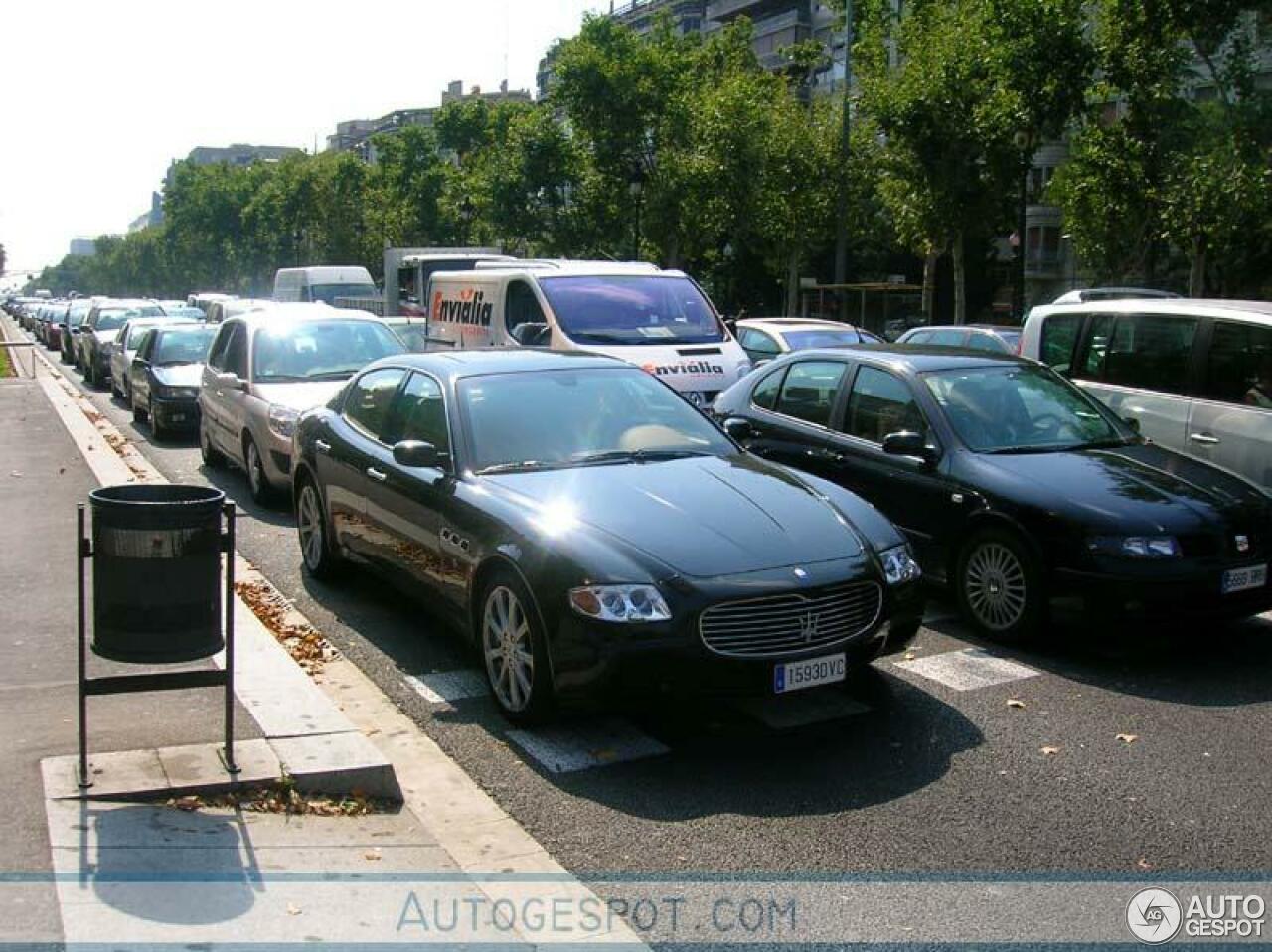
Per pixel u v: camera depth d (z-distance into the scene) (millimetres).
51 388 25375
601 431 6863
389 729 5723
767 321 21547
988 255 50375
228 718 4828
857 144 39875
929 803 4941
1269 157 22391
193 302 37094
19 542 9320
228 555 4809
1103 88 23891
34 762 4867
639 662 5230
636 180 33406
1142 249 26047
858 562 5629
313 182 75438
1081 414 8148
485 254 33656
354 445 7777
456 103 60812
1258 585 6809
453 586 6336
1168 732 5750
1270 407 8617
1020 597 7000
